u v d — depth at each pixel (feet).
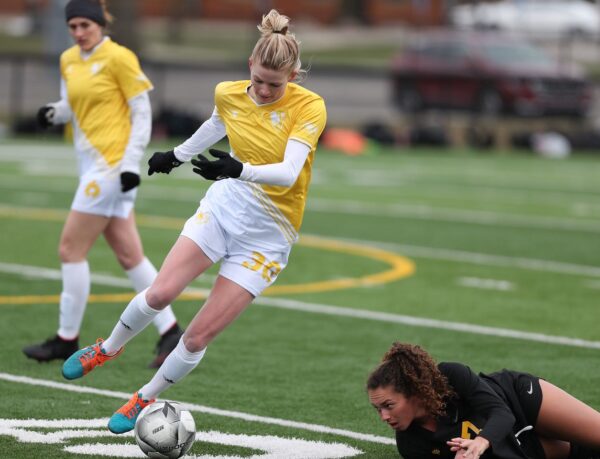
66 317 90.12
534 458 62.28
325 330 106.63
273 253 69.41
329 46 591.78
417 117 393.29
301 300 120.88
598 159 353.72
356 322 110.52
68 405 79.10
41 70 474.08
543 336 105.40
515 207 220.23
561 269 147.64
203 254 68.49
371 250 159.33
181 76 462.60
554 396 61.98
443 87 380.78
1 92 411.13
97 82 88.74
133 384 85.61
